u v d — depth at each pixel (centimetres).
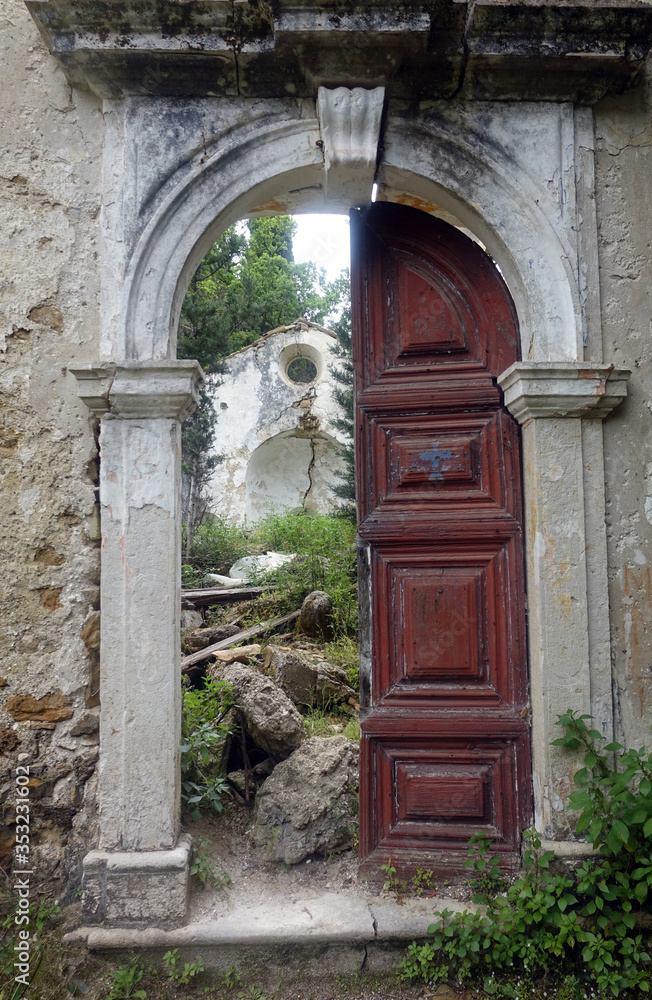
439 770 290
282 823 299
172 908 252
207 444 1131
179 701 275
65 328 277
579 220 285
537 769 275
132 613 266
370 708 295
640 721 273
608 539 279
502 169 283
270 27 266
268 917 258
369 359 309
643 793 238
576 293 280
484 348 303
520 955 248
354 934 252
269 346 1401
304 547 798
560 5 264
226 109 280
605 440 281
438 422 302
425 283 310
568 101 287
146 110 278
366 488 303
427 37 264
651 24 270
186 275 284
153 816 261
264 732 334
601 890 251
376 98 275
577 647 272
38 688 268
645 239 289
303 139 283
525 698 286
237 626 598
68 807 265
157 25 265
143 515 268
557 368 270
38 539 272
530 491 282
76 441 275
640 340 285
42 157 281
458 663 292
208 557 977
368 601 299
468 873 280
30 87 283
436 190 291
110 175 278
